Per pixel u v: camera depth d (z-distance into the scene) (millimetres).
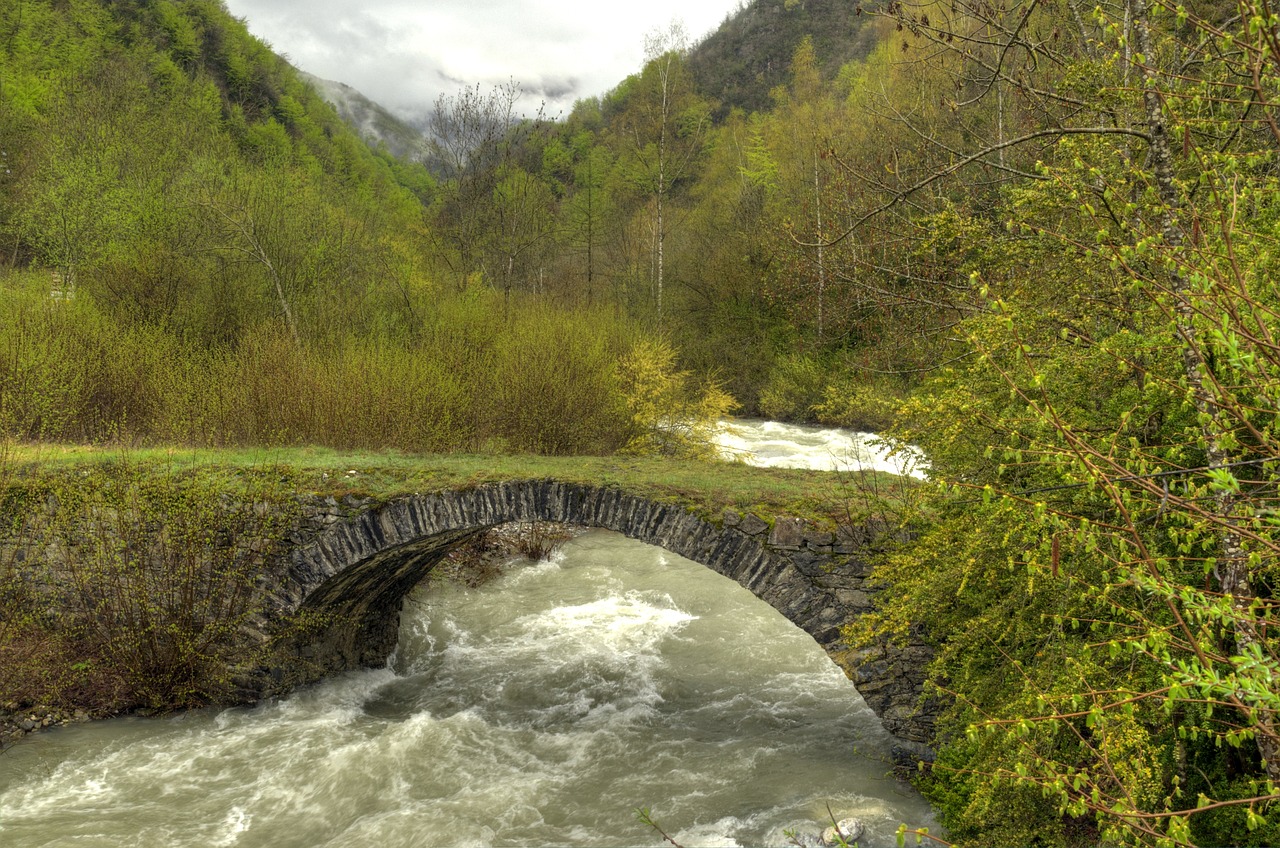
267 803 8094
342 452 11336
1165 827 4469
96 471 9750
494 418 14422
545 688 10625
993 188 7098
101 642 9680
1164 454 4430
